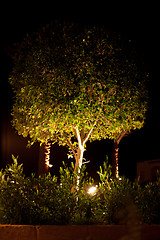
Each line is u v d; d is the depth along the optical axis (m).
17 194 6.69
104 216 6.97
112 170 14.08
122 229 5.62
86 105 8.27
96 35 9.11
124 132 13.73
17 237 5.58
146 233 5.37
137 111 9.34
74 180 7.01
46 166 11.66
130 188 7.17
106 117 8.56
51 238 5.59
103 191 7.23
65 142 10.24
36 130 8.79
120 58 8.88
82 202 6.94
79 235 5.59
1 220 6.60
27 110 8.84
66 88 8.30
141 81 9.13
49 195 6.78
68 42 9.02
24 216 6.59
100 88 8.43
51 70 8.59
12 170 7.08
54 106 8.22
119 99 8.51
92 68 8.45
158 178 7.59
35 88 8.61
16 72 9.95
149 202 6.91
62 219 6.68
